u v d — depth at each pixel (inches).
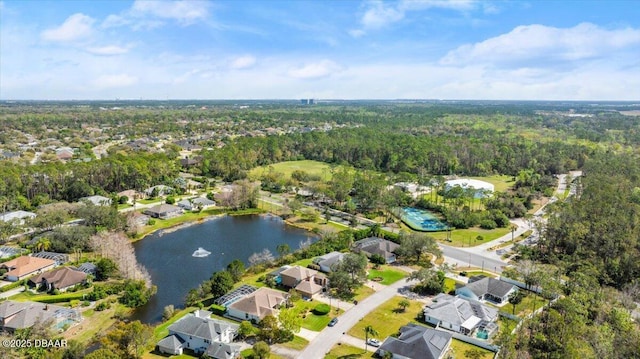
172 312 3850.9
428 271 4411.9
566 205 6087.6
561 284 4215.1
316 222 6924.2
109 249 5014.8
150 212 7062.0
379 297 4256.9
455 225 6604.3
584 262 4623.5
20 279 4478.3
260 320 3617.1
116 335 3102.9
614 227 5068.9
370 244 5438.0
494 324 3671.3
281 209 7485.2
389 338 3339.1
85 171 7849.4
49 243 5177.2
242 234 6417.3
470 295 4178.2
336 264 4598.9
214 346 3208.7
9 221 5649.6
